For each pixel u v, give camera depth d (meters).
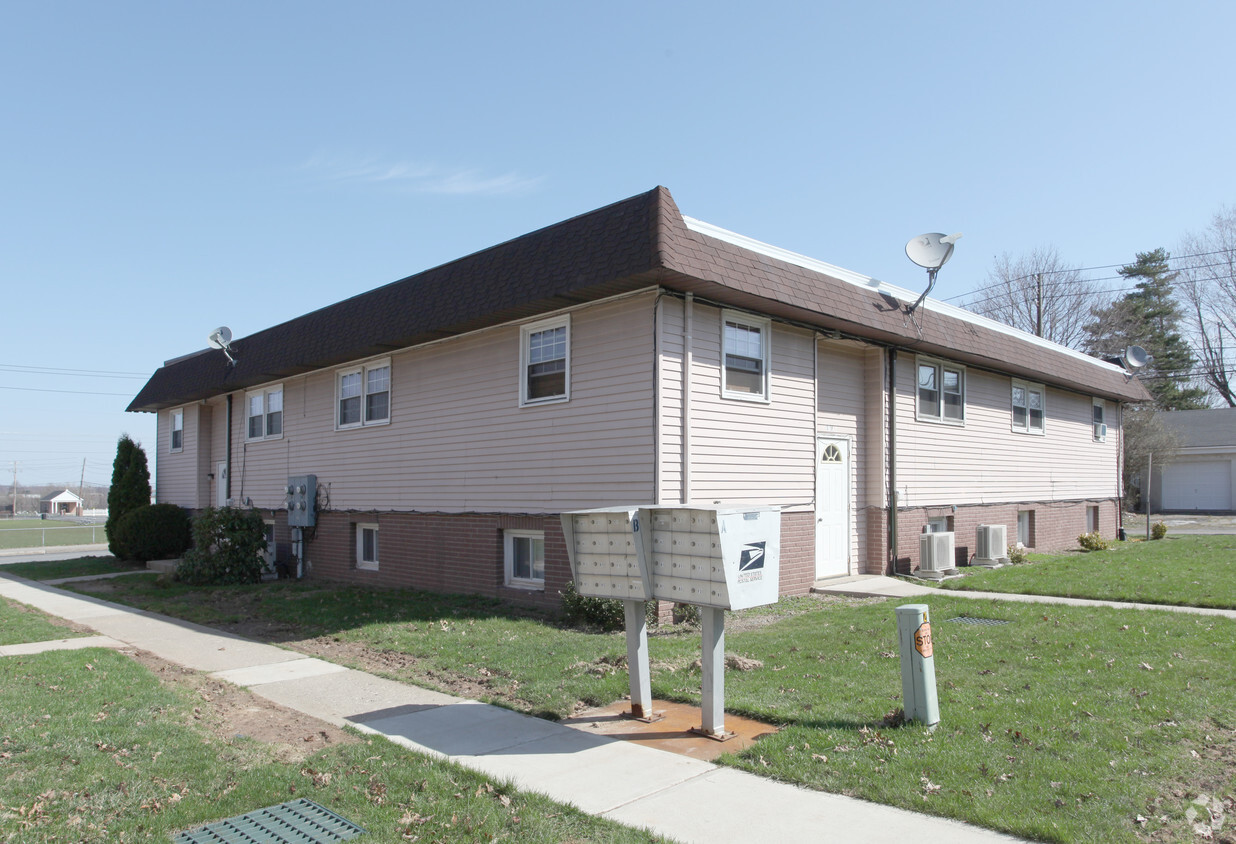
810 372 13.35
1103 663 7.53
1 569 21.05
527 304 11.62
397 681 8.26
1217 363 49.50
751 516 6.08
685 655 8.59
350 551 16.91
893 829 4.46
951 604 11.06
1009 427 19.03
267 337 18.86
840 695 6.88
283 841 4.45
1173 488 40.09
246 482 20.69
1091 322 44.62
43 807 4.80
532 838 4.44
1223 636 8.50
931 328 15.02
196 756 5.77
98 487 116.19
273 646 10.24
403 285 14.56
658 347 10.70
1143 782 4.85
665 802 4.94
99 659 9.11
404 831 4.55
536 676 8.00
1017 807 4.56
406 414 15.31
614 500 11.20
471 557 13.65
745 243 11.56
